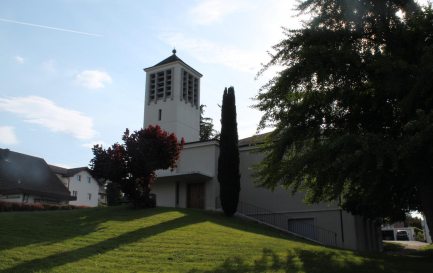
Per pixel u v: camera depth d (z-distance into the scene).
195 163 31.89
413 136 9.70
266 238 17.22
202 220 21.09
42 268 10.73
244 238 16.48
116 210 23.19
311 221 28.48
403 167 10.94
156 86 42.84
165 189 32.78
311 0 13.63
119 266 11.44
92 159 22.77
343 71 12.38
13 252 12.02
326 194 13.70
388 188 12.81
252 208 30.50
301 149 13.51
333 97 12.85
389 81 11.47
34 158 51.28
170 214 21.91
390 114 12.71
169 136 23.41
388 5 12.75
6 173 44.97
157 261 12.12
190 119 42.72
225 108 28.03
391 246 37.28
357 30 13.08
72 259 11.82
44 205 27.94
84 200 64.50
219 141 29.73
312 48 12.29
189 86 43.78
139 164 22.59
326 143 11.77
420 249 31.64
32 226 16.61
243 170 31.52
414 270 12.15
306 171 12.13
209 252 13.52
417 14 12.20
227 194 25.77
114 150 22.69
